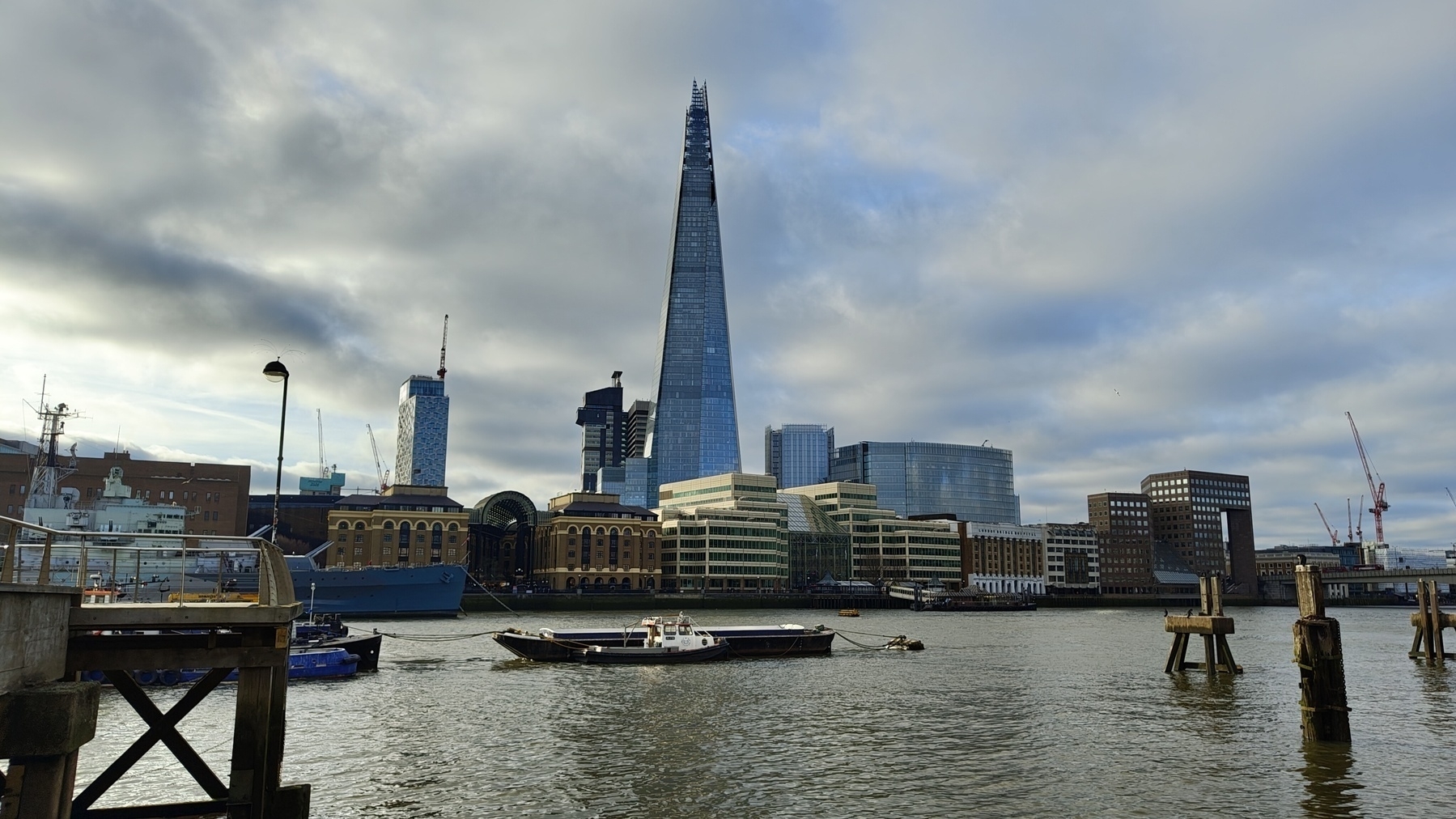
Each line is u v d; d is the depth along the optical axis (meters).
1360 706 66.12
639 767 45.38
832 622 187.00
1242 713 61.44
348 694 68.12
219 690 64.75
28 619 21.72
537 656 91.81
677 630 98.94
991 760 47.41
